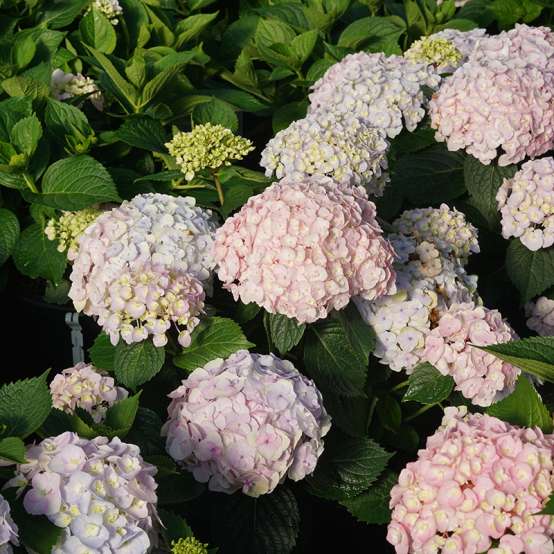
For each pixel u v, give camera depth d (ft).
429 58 5.85
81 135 5.56
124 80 5.72
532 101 5.31
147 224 4.78
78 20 6.67
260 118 6.86
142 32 6.25
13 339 5.75
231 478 4.32
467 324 4.57
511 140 5.30
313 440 4.35
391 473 4.69
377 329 4.78
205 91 6.32
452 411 4.47
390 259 4.54
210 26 7.06
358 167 5.05
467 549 3.88
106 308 4.62
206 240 4.84
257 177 5.29
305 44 6.30
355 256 4.47
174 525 4.08
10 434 4.02
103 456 3.94
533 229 5.30
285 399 4.31
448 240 5.18
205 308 4.87
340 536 4.97
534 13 6.96
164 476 4.39
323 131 5.10
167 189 5.59
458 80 5.40
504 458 3.86
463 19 6.76
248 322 5.02
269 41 6.46
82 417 4.36
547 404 4.90
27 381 4.10
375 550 4.98
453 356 4.55
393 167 5.51
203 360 4.65
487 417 4.03
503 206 5.38
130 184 5.61
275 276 4.43
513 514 3.84
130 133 5.55
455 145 5.40
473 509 3.87
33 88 5.73
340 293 4.49
